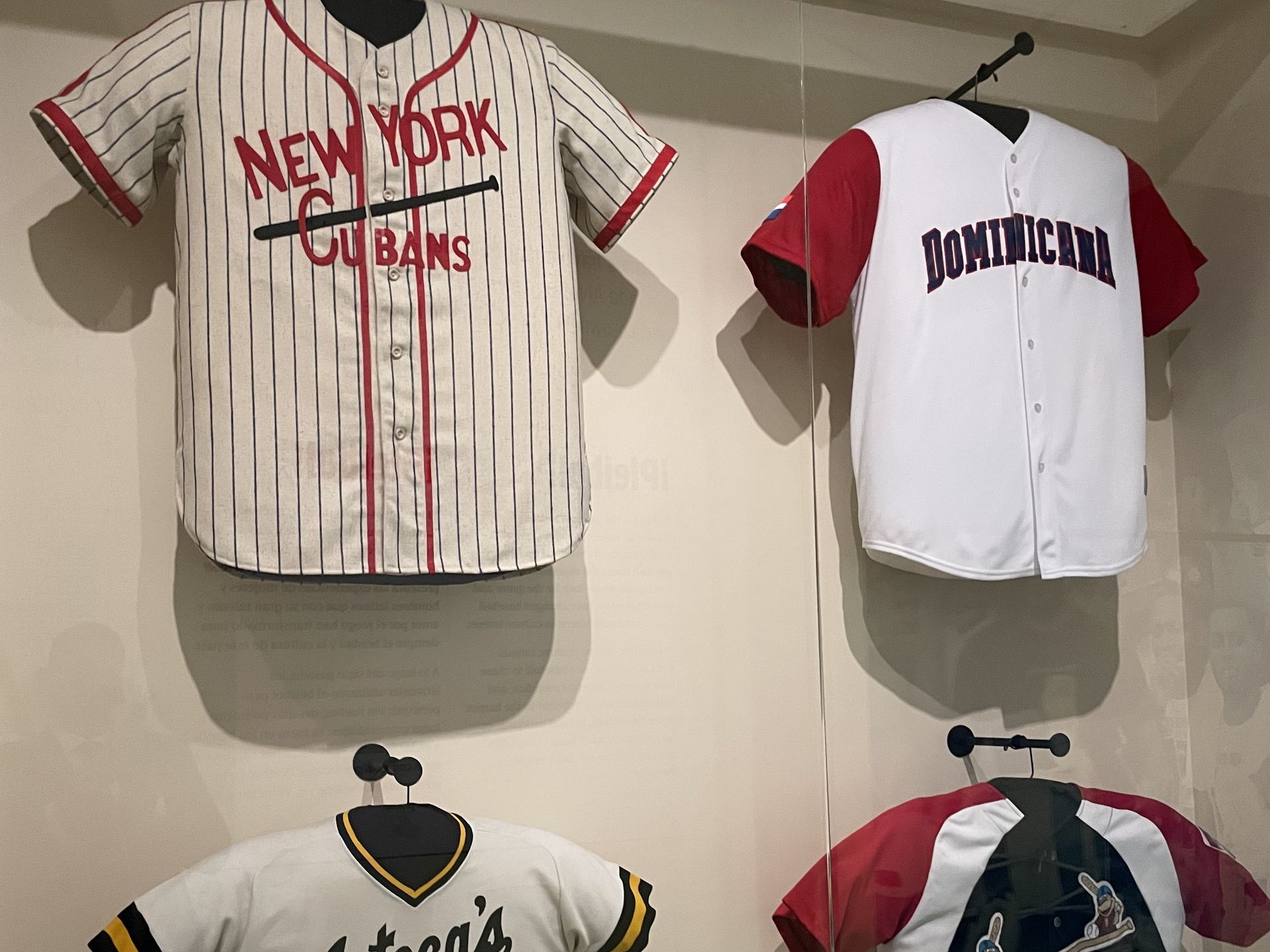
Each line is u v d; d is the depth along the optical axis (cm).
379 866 97
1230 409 116
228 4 99
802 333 132
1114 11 121
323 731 101
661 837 115
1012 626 113
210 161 96
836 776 115
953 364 115
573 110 110
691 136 129
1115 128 120
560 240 106
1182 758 112
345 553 96
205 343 94
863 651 117
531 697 110
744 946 118
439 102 103
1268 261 117
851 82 126
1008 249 117
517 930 99
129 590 99
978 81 121
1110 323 116
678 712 118
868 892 112
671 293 126
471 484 100
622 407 121
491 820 103
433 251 100
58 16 102
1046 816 110
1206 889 110
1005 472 114
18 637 96
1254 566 114
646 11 128
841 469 121
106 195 96
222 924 92
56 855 94
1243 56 118
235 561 93
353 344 97
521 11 119
